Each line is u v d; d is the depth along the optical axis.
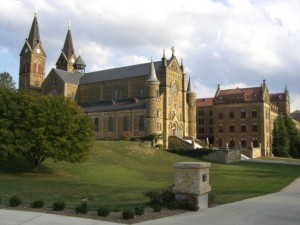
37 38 138.38
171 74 104.19
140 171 59.50
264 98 119.25
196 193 23.11
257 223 18.83
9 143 45.28
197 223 18.62
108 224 17.84
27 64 136.00
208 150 84.06
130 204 25.55
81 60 131.50
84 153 51.03
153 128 94.62
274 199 28.11
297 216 20.88
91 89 119.06
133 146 83.88
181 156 85.62
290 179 47.62
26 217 18.95
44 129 46.97
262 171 61.97
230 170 63.88
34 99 50.06
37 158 49.97
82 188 37.97
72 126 48.94
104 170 57.03
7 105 48.34
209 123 142.75
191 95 112.12
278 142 126.00
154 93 96.06
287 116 135.38
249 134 119.31
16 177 44.84
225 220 19.53
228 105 124.25
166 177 51.97
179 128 106.25
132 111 98.88
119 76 114.38
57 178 46.72
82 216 19.61
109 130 102.94
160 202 23.59
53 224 17.55
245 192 33.62
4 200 26.69
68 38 143.12
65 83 117.94
